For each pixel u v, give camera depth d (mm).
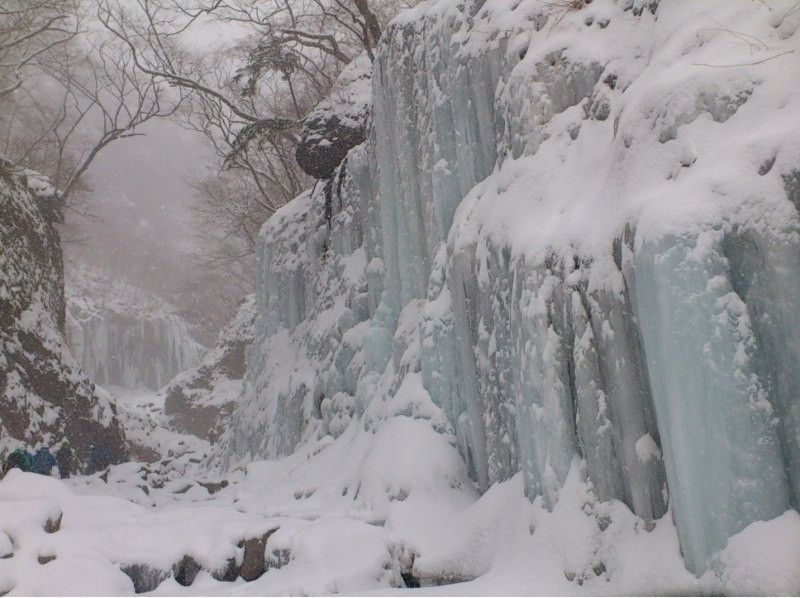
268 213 32375
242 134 19922
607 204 5578
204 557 7242
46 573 6422
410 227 10211
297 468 11742
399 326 10203
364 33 19406
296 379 14688
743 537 4137
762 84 4852
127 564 6934
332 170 15844
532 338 5883
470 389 7555
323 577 6305
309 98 26188
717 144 4863
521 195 6781
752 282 4379
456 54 8672
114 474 16484
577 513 5340
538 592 5078
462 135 8500
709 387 4332
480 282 7273
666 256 4531
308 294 15977
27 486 8539
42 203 21984
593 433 5320
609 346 5227
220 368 36312
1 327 17969
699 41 5555
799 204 4281
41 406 18000
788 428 4195
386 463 8195
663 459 4871
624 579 4770
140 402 49656
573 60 6844
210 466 19234
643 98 5469
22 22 24484
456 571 6199
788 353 4219
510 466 6668
